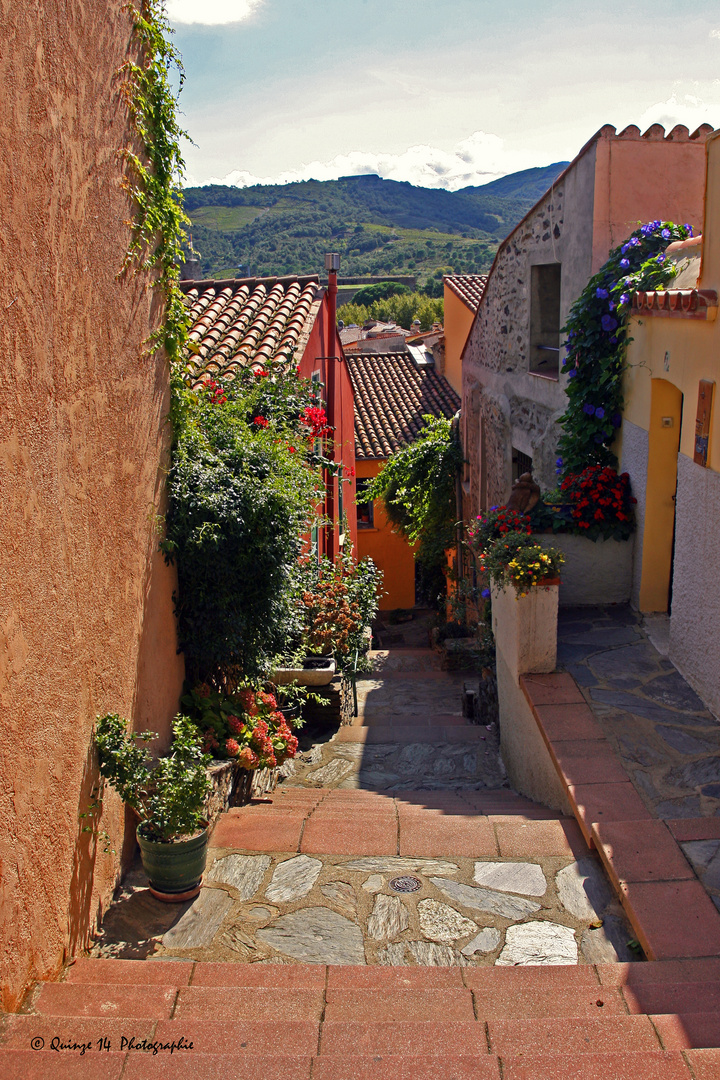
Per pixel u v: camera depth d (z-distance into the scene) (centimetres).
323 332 1162
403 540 1816
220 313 979
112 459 435
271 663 667
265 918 397
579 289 806
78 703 379
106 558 423
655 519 711
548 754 549
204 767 434
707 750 515
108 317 429
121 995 315
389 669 1188
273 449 606
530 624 623
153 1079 254
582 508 746
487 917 391
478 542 768
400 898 409
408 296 5362
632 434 734
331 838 473
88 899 384
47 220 348
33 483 331
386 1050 275
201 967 346
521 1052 270
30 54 330
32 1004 310
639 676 619
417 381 2028
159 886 413
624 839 429
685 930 362
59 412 361
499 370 1175
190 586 562
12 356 312
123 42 451
